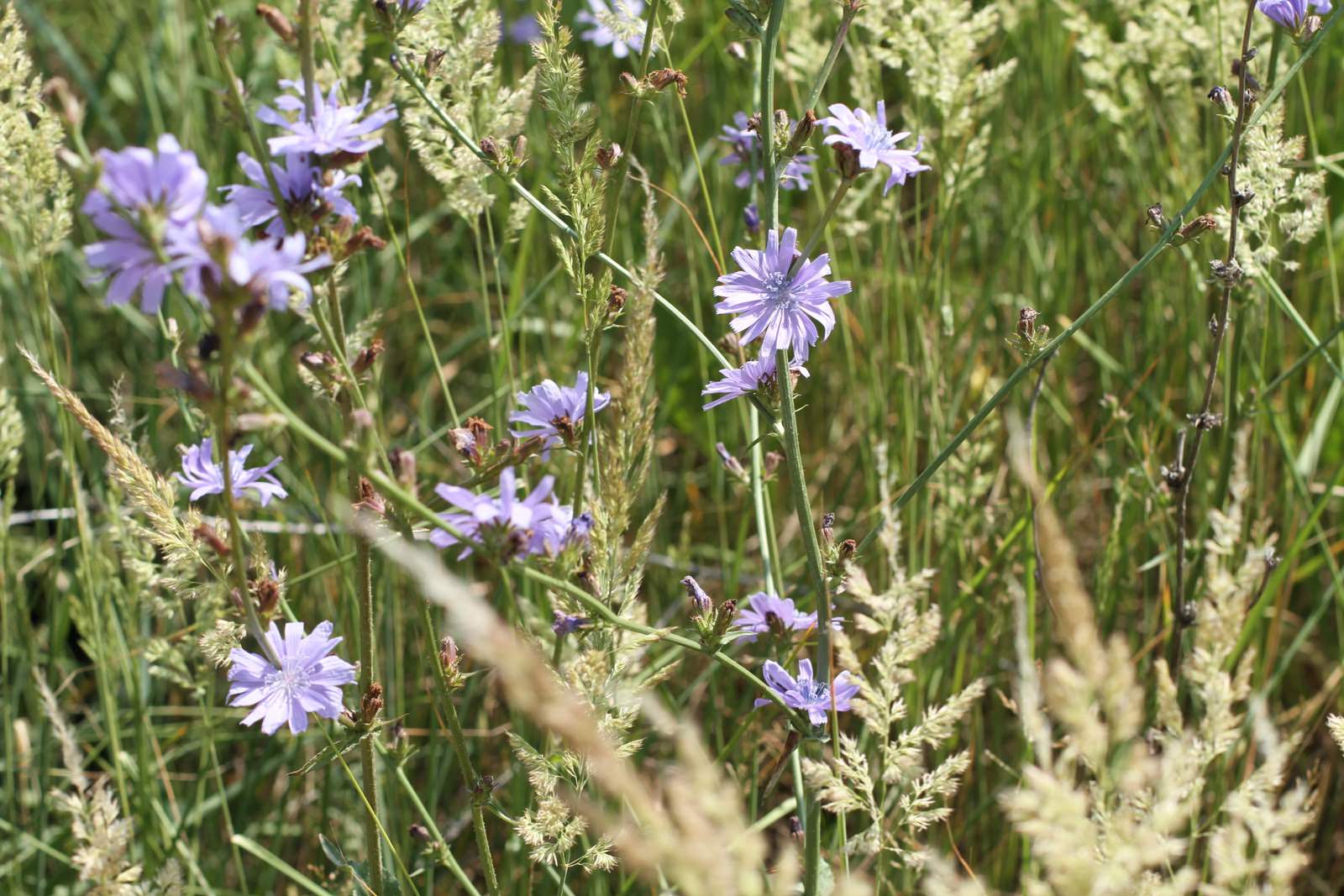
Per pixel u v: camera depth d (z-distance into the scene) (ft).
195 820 10.05
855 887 4.74
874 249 13.48
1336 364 11.70
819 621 7.20
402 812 9.92
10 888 9.64
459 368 14.49
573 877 9.44
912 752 7.45
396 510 6.24
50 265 11.58
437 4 9.05
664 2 8.77
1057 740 9.98
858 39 12.75
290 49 6.68
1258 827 6.06
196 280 5.01
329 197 5.95
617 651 7.27
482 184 9.61
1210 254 11.55
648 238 7.92
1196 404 11.69
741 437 12.01
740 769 9.94
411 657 11.19
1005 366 12.95
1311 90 13.42
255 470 6.68
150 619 12.10
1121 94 13.03
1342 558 11.55
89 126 15.90
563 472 11.16
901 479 11.32
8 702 10.14
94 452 12.12
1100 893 5.00
